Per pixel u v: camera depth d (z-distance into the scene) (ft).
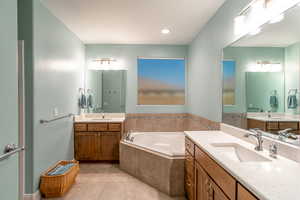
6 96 4.22
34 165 7.51
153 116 14.35
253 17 5.99
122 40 13.28
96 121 12.20
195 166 6.61
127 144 10.78
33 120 7.43
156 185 8.87
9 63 4.33
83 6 8.32
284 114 4.95
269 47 5.46
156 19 9.68
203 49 10.71
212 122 9.32
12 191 4.46
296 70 4.66
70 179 8.67
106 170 11.07
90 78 14.38
